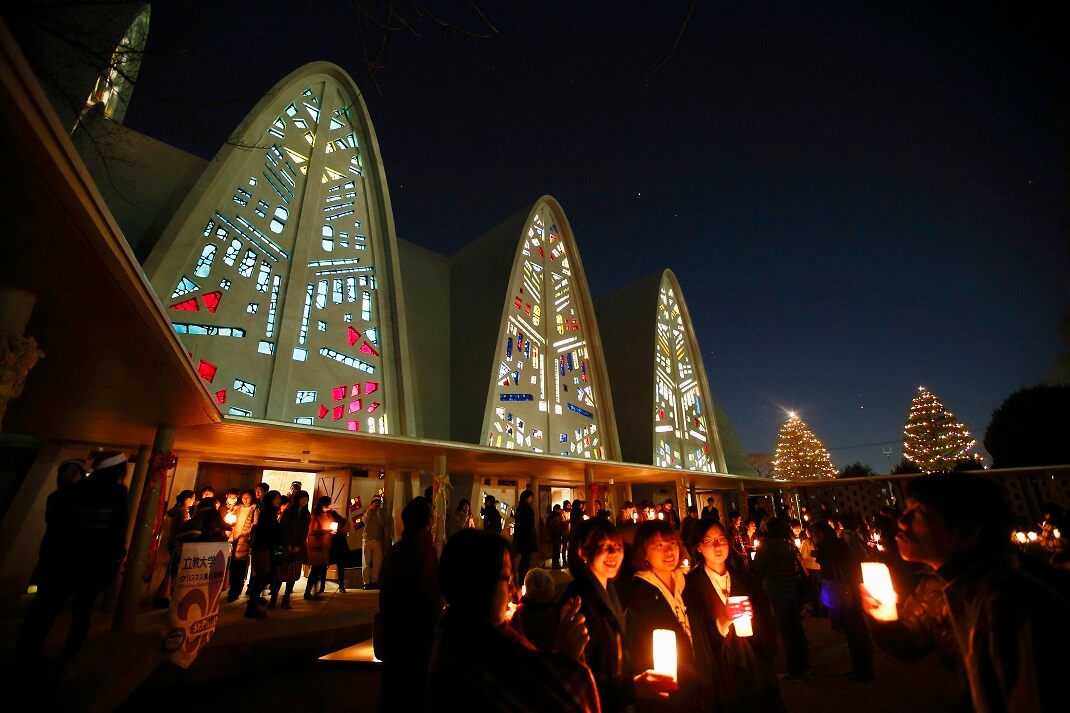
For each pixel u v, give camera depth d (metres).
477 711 1.64
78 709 4.27
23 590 9.73
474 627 1.85
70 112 6.91
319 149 18.91
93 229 3.39
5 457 11.29
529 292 26.97
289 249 17.12
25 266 3.87
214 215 15.35
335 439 11.75
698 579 3.88
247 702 6.07
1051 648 1.45
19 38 4.44
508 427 23.14
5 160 2.77
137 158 17.56
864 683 6.27
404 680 3.47
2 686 4.49
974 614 1.73
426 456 14.45
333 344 17.33
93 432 10.01
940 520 1.96
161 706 5.98
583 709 1.78
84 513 5.10
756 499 29.73
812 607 11.61
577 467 18.62
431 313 26.22
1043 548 9.98
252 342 15.27
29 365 3.97
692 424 34.88
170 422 9.03
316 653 8.12
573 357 28.23
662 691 2.46
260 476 14.94
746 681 3.53
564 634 2.05
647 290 35.50
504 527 20.09
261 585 8.54
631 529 4.64
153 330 5.04
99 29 5.71
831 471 43.62
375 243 19.86
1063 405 21.67
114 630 7.35
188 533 8.20
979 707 1.63
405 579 3.72
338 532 11.99
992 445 24.56
